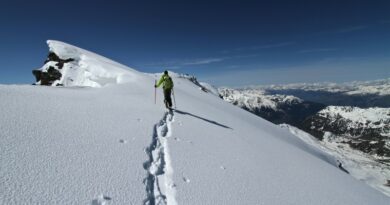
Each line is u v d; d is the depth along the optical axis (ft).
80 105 52.21
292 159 63.57
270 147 68.03
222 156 46.73
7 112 37.86
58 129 37.29
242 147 56.75
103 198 25.45
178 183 32.27
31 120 37.47
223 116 92.02
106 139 38.83
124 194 27.20
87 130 40.09
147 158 37.37
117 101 64.03
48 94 54.75
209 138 54.70
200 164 39.91
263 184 40.70
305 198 40.96
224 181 36.94
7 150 27.81
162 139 46.65
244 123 95.25
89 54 150.71
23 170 25.39
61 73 136.05
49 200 22.70
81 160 30.76
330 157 146.61
